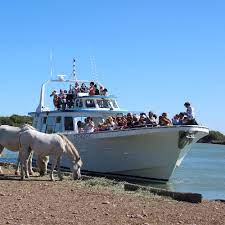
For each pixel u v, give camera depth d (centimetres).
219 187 2605
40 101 3075
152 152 2462
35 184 1722
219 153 8494
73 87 3030
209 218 1266
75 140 2670
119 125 2556
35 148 1845
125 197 1527
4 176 1917
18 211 1220
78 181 1877
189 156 7031
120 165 2534
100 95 2842
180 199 1569
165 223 1172
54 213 1217
